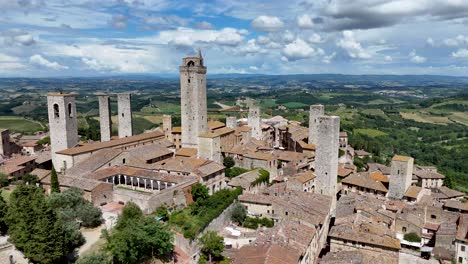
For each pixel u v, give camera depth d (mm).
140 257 80375
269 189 132875
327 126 134250
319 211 113812
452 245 104312
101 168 127375
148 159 139125
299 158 165375
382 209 123062
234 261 80562
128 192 109500
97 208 96812
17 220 79938
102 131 173375
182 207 113438
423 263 102875
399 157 145250
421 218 116375
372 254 95188
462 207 128750
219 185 135750
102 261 72875
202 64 164750
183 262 87062
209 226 101625
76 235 83250
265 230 99000
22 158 146625
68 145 146875
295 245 86312
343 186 154750
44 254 74062
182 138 166250
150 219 84625
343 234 99250
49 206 82625
